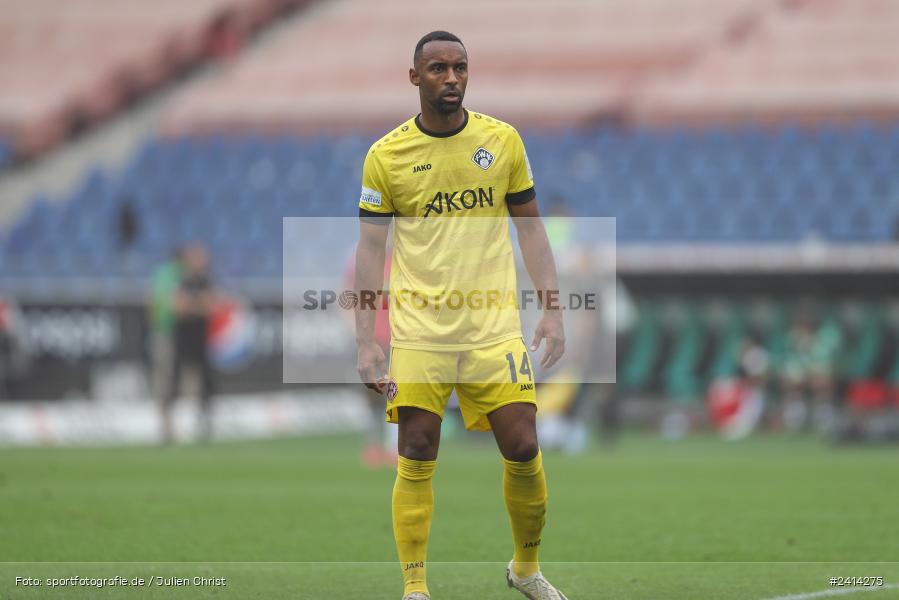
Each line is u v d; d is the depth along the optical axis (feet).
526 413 58.39
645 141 281.13
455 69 57.21
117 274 238.07
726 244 251.19
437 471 139.33
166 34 353.51
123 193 296.51
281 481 127.13
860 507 101.14
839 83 295.48
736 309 195.42
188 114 330.34
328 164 296.92
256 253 270.46
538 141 285.23
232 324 201.16
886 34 305.73
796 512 98.27
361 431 212.23
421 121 58.95
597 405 176.24
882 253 190.60
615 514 98.17
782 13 317.01
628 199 264.93
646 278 197.47
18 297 198.18
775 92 295.89
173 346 189.06
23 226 286.05
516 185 59.82
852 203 255.29
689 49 315.99
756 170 267.18
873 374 190.49
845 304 191.83
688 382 196.44
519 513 59.26
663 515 97.25
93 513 98.89
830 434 177.58
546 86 314.96
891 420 176.14
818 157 267.59
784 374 194.49
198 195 294.05
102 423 198.29
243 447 181.98
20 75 350.23
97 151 328.70
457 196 58.34
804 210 254.27
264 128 322.55
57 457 160.86
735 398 193.77
